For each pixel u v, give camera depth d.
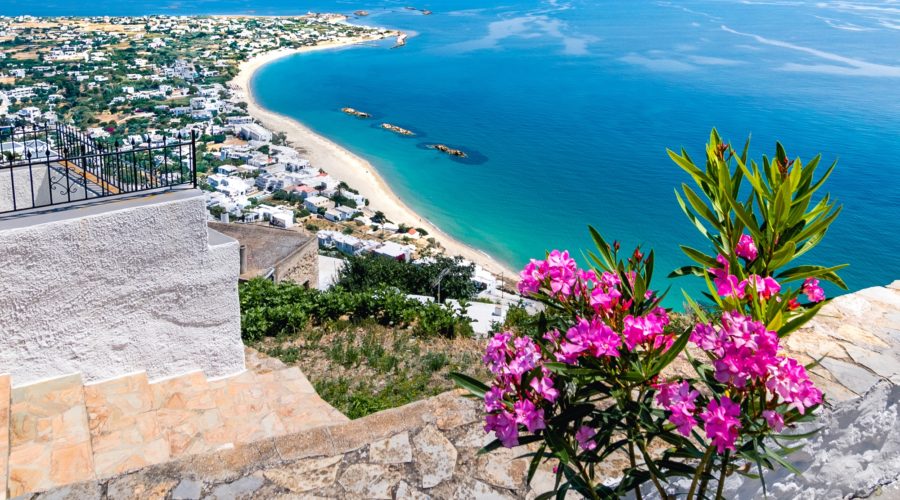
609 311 2.47
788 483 2.86
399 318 11.14
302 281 17.84
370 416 4.06
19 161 7.43
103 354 6.28
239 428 6.17
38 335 5.84
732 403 2.18
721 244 2.82
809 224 2.65
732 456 2.42
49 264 5.74
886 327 4.11
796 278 2.60
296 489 3.44
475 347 10.39
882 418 2.73
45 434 5.21
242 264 15.12
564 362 2.40
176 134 77.56
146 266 6.35
